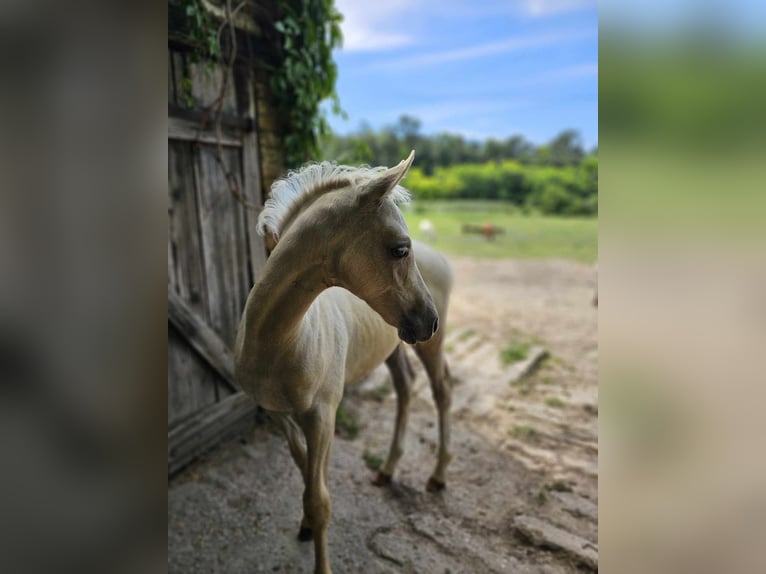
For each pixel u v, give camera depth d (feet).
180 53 7.20
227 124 8.11
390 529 6.72
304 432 5.27
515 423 9.72
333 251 3.96
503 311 18.37
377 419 10.00
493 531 6.72
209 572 5.92
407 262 4.02
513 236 39.83
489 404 10.54
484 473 8.09
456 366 12.62
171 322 7.59
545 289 22.11
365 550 6.33
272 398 4.98
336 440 9.11
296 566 6.06
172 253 7.57
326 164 4.38
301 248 4.02
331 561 6.12
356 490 7.57
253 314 4.41
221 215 8.34
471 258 30.22
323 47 9.37
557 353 13.88
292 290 4.21
